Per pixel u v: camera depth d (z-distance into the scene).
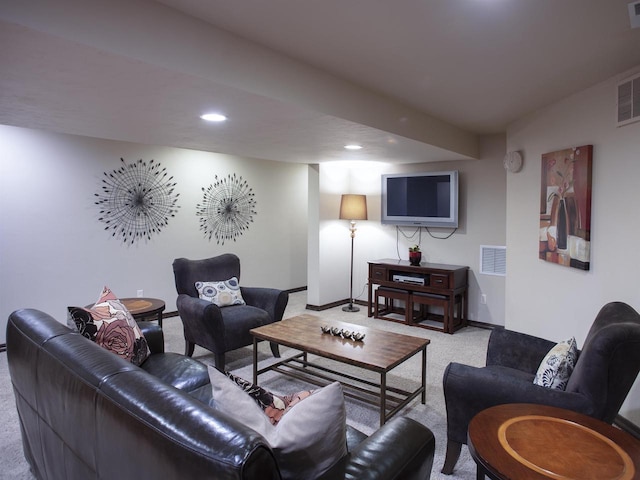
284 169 6.65
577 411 1.69
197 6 1.71
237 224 6.00
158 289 5.14
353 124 2.81
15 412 2.78
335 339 2.93
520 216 3.81
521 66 2.43
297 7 1.72
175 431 1.02
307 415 1.23
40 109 2.44
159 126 2.92
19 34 1.41
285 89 2.25
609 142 2.65
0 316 3.95
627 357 1.61
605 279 2.70
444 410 2.85
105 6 1.54
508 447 1.37
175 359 2.55
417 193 5.23
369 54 2.23
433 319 5.18
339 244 5.92
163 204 5.14
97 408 1.27
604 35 2.01
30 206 4.10
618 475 1.22
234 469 0.89
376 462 1.33
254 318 3.66
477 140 4.73
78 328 2.20
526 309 3.73
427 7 1.72
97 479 1.31
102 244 4.62
